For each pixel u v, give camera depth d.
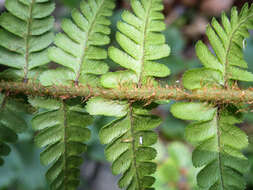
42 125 0.09
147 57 0.09
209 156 0.09
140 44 0.09
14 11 0.09
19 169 0.15
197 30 0.23
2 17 0.09
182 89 0.09
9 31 0.09
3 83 0.09
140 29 0.09
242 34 0.09
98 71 0.09
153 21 0.09
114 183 0.20
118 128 0.09
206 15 0.24
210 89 0.09
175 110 0.09
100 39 0.09
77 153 0.09
